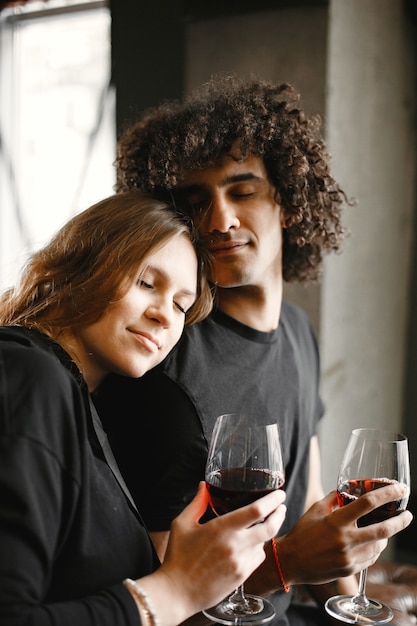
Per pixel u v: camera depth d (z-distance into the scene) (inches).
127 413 52.4
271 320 59.3
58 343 41.1
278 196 56.3
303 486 62.7
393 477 43.3
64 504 36.0
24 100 150.3
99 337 42.9
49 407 35.3
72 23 143.0
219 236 53.8
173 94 108.9
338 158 97.2
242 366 55.6
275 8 95.5
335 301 99.7
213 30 103.0
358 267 106.0
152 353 43.9
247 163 54.1
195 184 54.0
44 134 148.5
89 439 40.3
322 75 93.4
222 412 52.6
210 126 52.7
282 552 45.6
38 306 43.1
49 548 34.3
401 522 43.1
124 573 38.9
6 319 44.8
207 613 43.1
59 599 36.7
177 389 51.0
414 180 122.5
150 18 109.6
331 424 102.7
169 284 44.3
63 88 145.1
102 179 140.8
